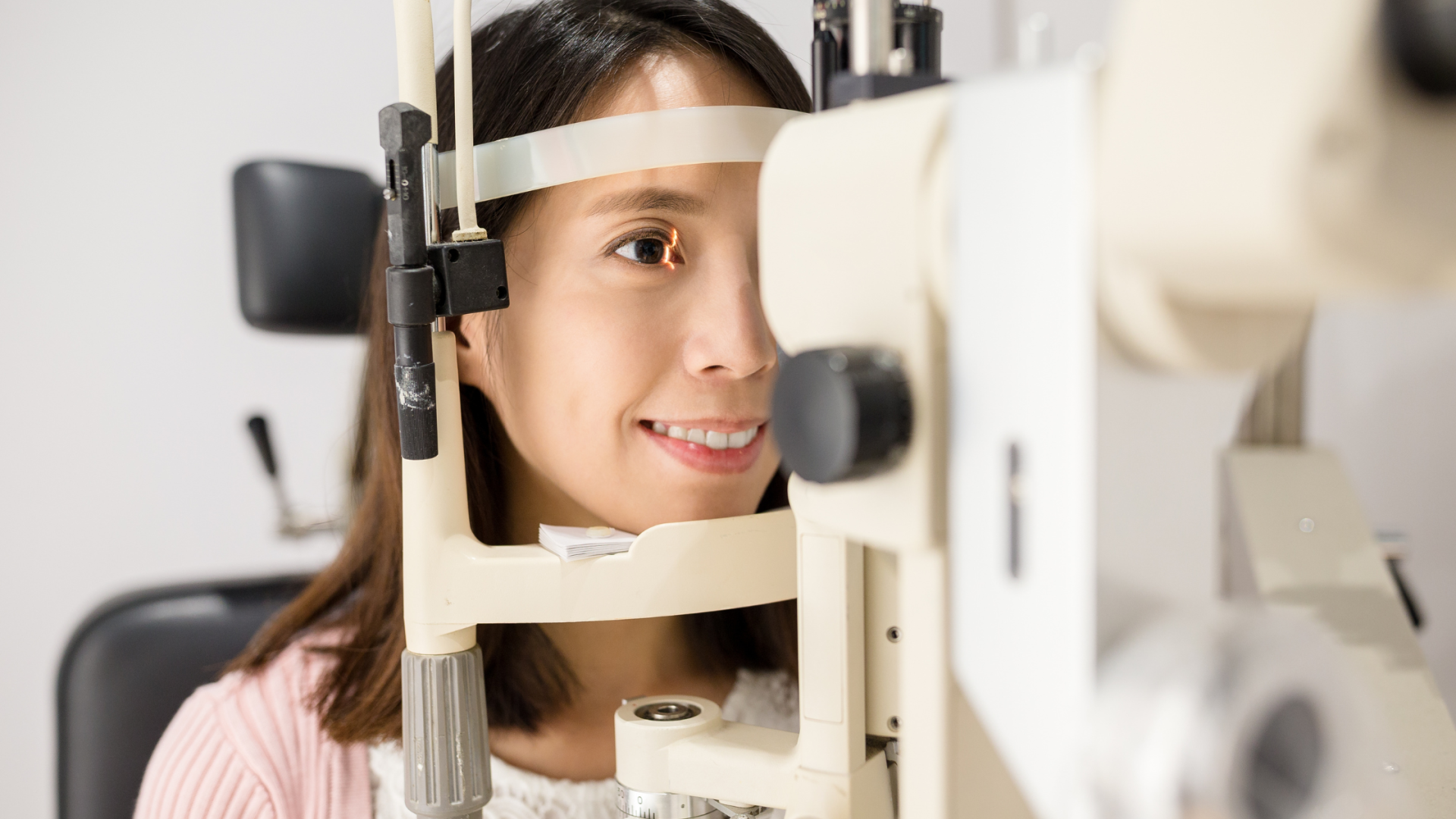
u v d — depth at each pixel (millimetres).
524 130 583
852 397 260
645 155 502
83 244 1181
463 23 456
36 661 1205
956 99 251
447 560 463
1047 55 259
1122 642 226
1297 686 203
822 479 273
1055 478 227
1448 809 402
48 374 1188
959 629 266
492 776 686
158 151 1180
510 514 694
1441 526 992
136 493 1213
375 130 1180
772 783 425
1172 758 193
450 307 448
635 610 475
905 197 279
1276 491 561
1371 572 523
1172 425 245
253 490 1238
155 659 898
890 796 427
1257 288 197
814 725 412
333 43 1175
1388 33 159
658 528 482
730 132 508
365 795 702
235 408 1228
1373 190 161
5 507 1189
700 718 470
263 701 741
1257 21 171
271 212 890
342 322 920
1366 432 1026
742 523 494
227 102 1179
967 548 260
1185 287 208
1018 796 335
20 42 1144
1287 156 163
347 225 911
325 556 1257
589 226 557
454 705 464
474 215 466
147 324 1200
